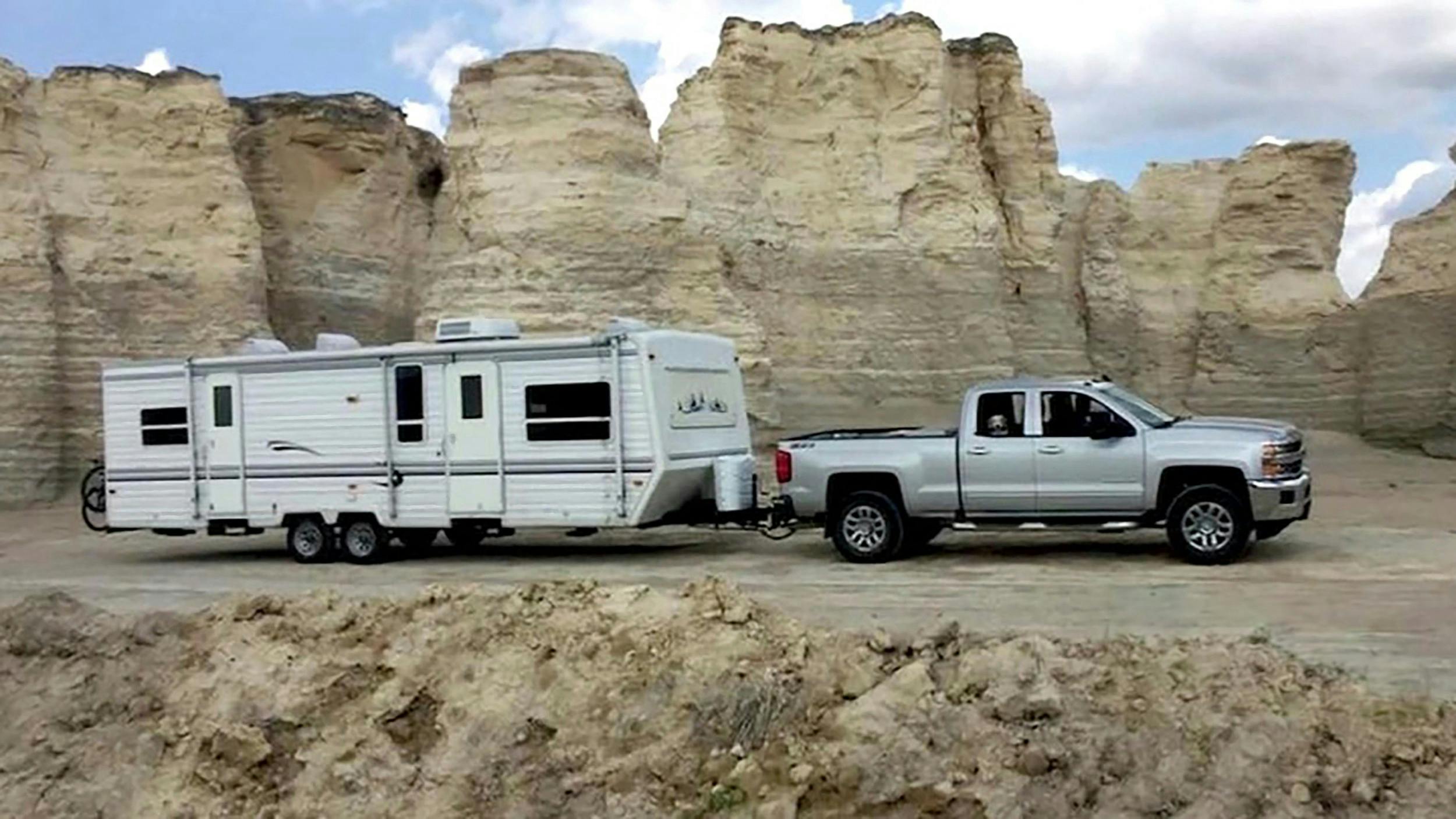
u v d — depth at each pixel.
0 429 31.69
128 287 34.72
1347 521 20.73
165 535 24.47
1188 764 8.51
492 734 10.27
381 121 39.56
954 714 9.19
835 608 13.72
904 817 8.77
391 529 19.48
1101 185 45.62
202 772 10.65
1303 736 8.52
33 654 11.87
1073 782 8.62
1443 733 8.52
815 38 38.47
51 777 10.82
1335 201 46.12
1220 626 12.12
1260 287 45.16
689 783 9.50
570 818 9.56
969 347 36.94
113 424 21.05
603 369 18.11
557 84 33.44
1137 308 45.12
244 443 20.11
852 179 37.50
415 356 18.98
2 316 32.25
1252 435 15.96
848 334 36.41
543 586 11.69
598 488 18.16
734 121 36.53
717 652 10.29
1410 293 41.25
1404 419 40.28
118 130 35.84
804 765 9.20
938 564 16.81
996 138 41.22
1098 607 13.31
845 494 17.50
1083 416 16.58
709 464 18.95
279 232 38.06
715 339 19.86
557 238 32.31
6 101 33.72
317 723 10.82
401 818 9.98
